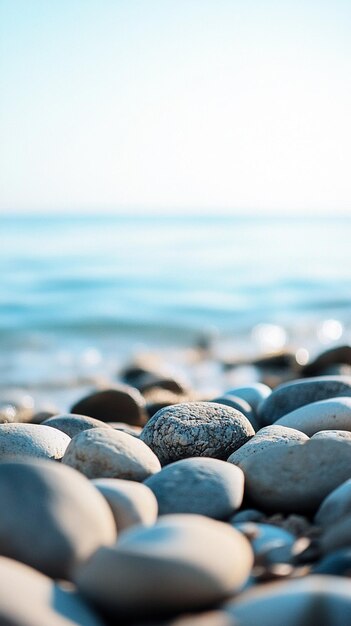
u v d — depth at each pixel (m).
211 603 0.49
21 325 3.70
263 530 0.57
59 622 0.47
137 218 34.12
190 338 3.37
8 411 1.11
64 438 0.73
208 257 8.50
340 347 1.83
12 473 0.56
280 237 14.14
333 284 5.45
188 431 0.73
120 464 0.65
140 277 6.13
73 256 8.65
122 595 0.48
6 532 0.54
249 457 0.65
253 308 4.36
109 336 3.44
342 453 0.64
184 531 0.51
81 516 0.54
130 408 1.02
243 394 0.95
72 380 2.20
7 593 0.47
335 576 0.50
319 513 0.60
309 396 0.88
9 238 13.99
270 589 0.48
